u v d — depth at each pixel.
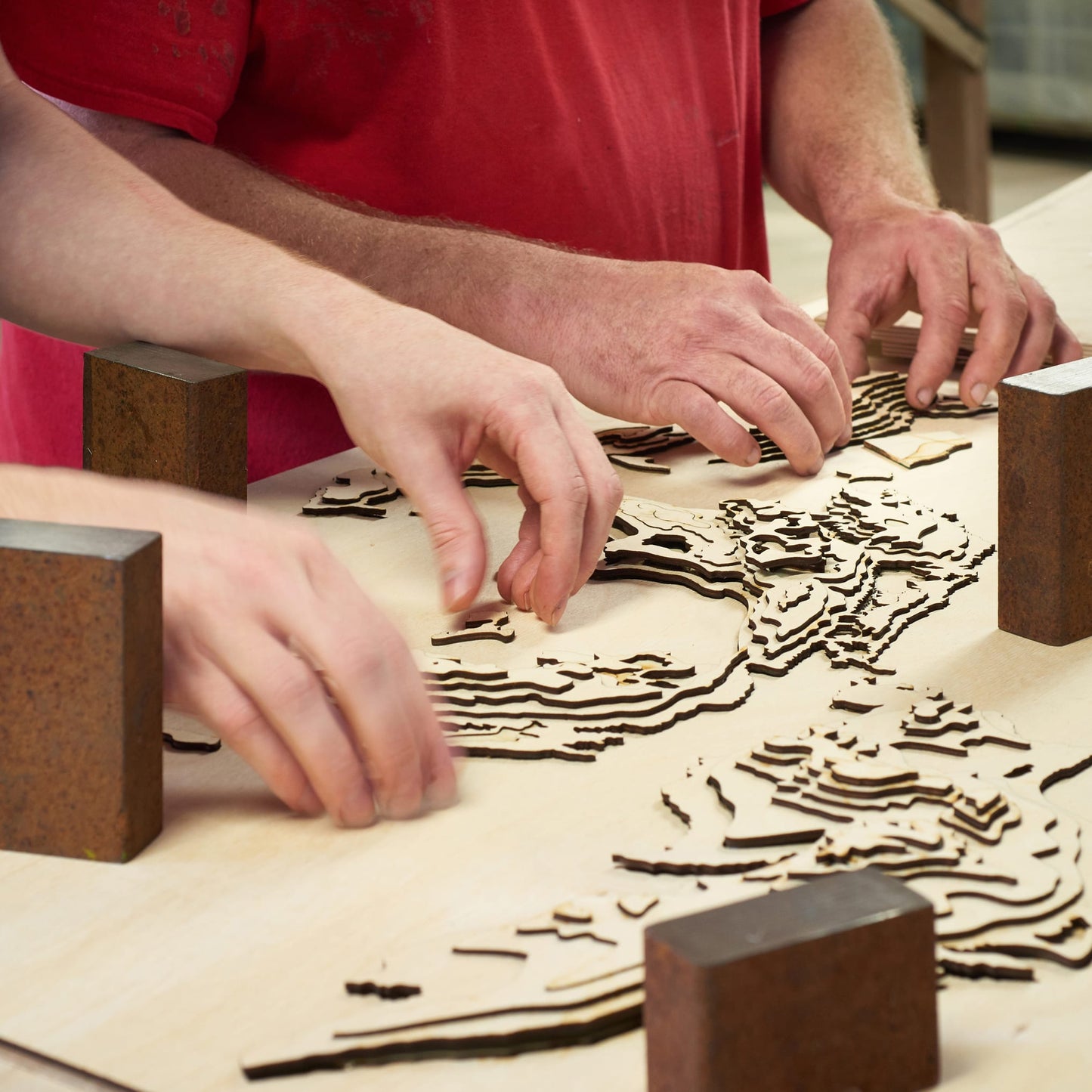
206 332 0.87
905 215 1.23
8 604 0.51
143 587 0.52
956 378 1.21
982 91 2.74
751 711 0.65
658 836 0.54
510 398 0.76
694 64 1.41
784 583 0.78
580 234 1.31
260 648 0.54
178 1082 0.41
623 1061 0.42
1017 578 0.71
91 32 1.06
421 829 0.55
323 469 1.00
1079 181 1.77
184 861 0.53
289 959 0.47
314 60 1.16
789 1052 0.37
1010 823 0.53
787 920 0.38
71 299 0.90
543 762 0.61
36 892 0.51
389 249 1.06
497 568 0.85
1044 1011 0.43
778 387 0.96
